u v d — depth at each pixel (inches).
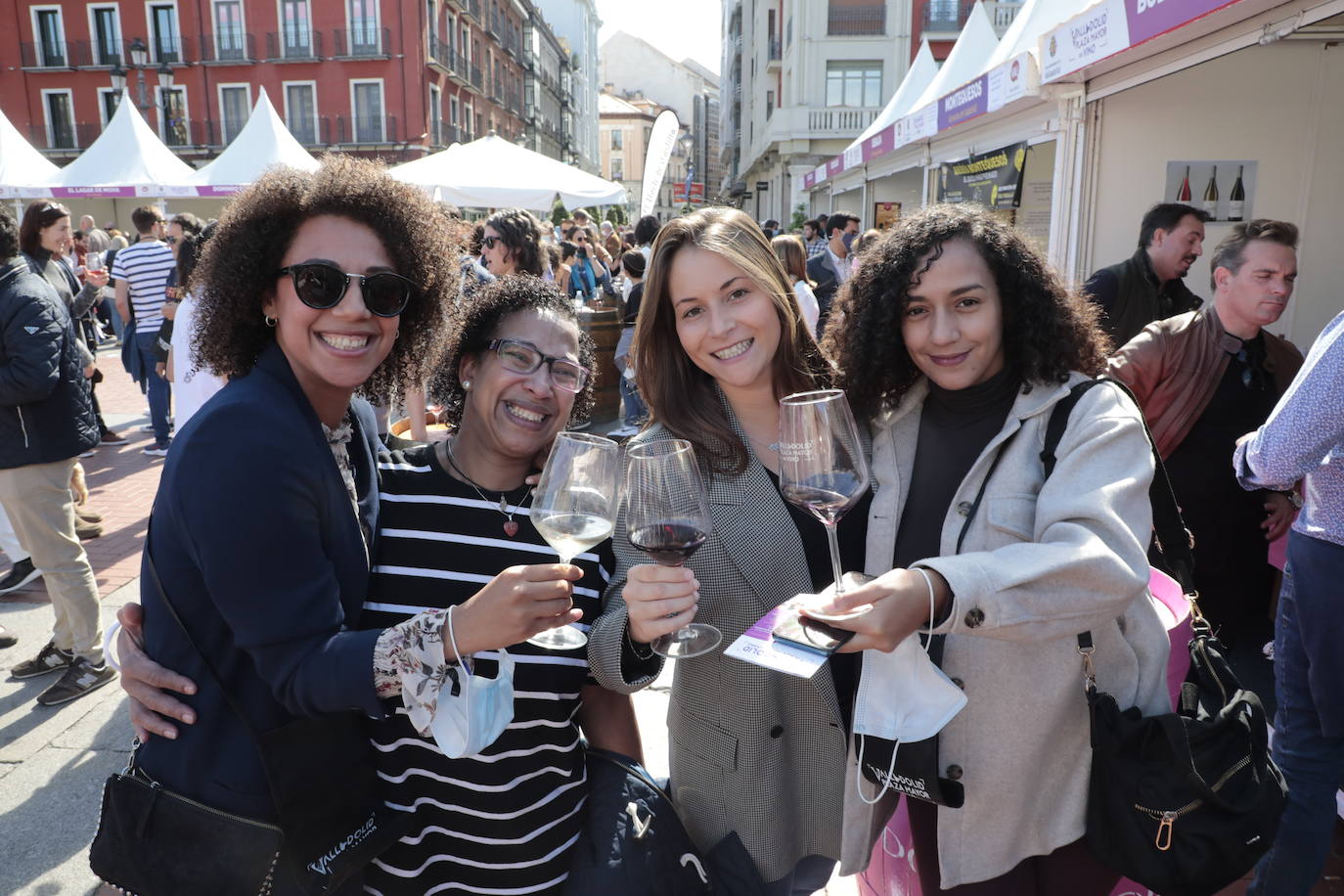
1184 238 141.6
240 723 46.9
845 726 61.9
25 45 1222.3
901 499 58.8
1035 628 42.8
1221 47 140.0
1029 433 53.5
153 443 307.6
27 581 178.7
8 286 125.0
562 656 56.3
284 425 44.8
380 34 1222.3
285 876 47.1
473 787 54.3
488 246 192.7
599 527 49.5
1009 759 53.6
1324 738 77.0
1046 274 54.6
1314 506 75.1
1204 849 50.4
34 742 123.5
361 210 48.3
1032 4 243.1
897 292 55.2
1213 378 110.9
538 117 2162.9
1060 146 192.5
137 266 276.7
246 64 1225.4
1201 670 59.8
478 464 58.1
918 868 62.8
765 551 59.8
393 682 42.0
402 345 56.6
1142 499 49.2
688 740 63.4
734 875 59.1
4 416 126.3
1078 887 57.4
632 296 286.5
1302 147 186.2
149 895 47.0
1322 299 191.3
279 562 42.6
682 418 63.4
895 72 1054.4
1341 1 113.8
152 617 47.2
